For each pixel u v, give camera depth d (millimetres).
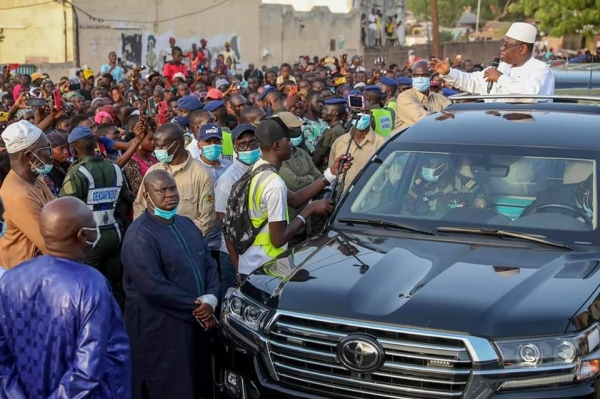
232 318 4523
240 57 29797
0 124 9016
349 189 5480
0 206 4656
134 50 26406
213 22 28688
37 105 8508
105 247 6250
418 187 5297
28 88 14828
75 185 6102
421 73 9242
